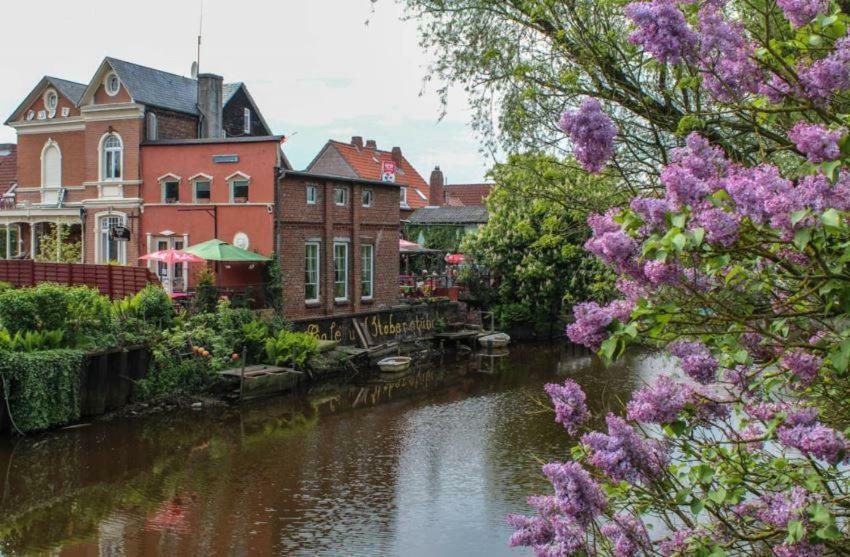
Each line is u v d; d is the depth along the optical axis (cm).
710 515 489
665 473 433
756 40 506
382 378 2988
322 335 3120
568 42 708
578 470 432
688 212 332
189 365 2450
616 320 378
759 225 336
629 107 654
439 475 1733
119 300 2536
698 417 465
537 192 859
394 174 5462
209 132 3547
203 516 1484
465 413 2359
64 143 3559
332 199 3197
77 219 3428
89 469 1767
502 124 895
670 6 421
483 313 4050
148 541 1362
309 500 1573
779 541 467
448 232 4984
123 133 3259
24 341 2067
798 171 466
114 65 3256
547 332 4128
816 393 470
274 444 2009
